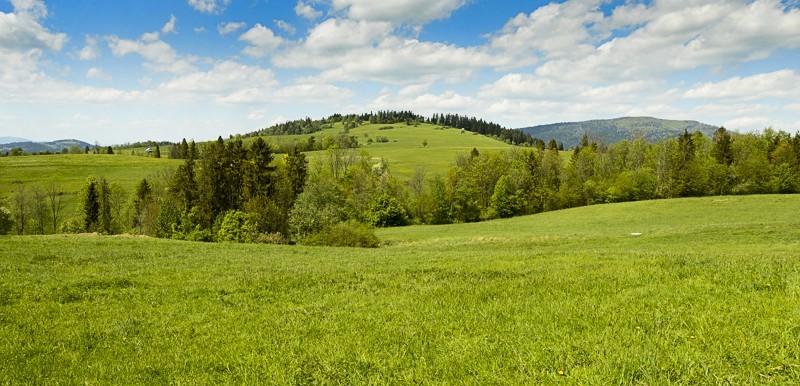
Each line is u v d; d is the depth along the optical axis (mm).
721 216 63875
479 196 106188
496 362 6750
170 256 28031
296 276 16219
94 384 7078
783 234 34094
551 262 17250
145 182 100625
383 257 25641
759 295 8867
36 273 18891
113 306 12586
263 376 6941
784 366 5871
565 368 6348
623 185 96000
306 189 66375
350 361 7281
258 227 65688
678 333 7199
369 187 94500
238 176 85438
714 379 5684
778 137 100812
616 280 11680
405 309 10375
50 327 10555
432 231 71938
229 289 14320
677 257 15734
